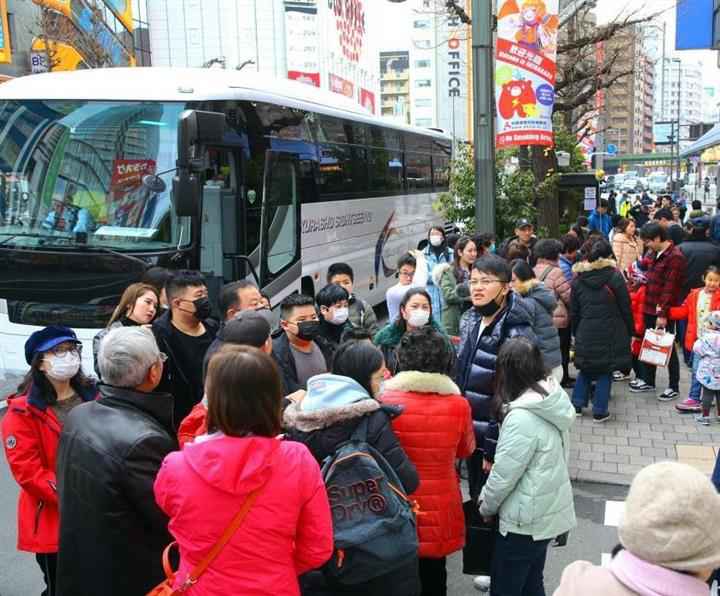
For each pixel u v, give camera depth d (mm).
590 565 2186
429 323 5301
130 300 5012
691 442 7137
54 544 3748
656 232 8359
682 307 8336
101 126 7840
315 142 10531
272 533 2508
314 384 3402
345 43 83375
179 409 4711
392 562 3086
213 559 2486
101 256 7500
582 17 15906
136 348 3059
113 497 2889
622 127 93500
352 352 3600
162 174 7625
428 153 16500
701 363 7531
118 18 33906
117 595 2957
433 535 3688
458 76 89562
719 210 20328
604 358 7508
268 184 9031
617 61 16875
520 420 3643
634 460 6723
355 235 12141
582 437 7344
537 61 9789
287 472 2562
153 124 7762
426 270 8109
